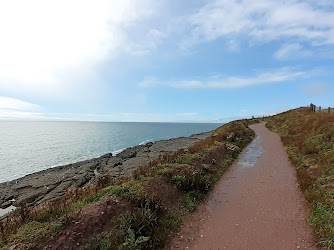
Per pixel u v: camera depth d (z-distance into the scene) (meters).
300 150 13.86
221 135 20.14
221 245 5.55
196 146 16.38
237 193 8.95
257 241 5.57
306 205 7.14
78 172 20.73
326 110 29.22
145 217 6.04
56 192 15.80
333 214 5.73
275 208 7.31
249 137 22.91
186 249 5.48
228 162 13.40
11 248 4.50
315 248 5.01
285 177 10.40
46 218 5.99
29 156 34.84
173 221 6.68
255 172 11.66
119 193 7.21
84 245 5.00
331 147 11.68
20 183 18.22
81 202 7.13
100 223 5.70
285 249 5.14
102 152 38.31
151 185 8.20
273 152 16.23
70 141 57.44
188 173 9.53
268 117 50.94
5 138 66.81
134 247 5.08
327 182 7.95
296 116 30.00
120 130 116.25
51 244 4.80
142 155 26.17
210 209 7.66
